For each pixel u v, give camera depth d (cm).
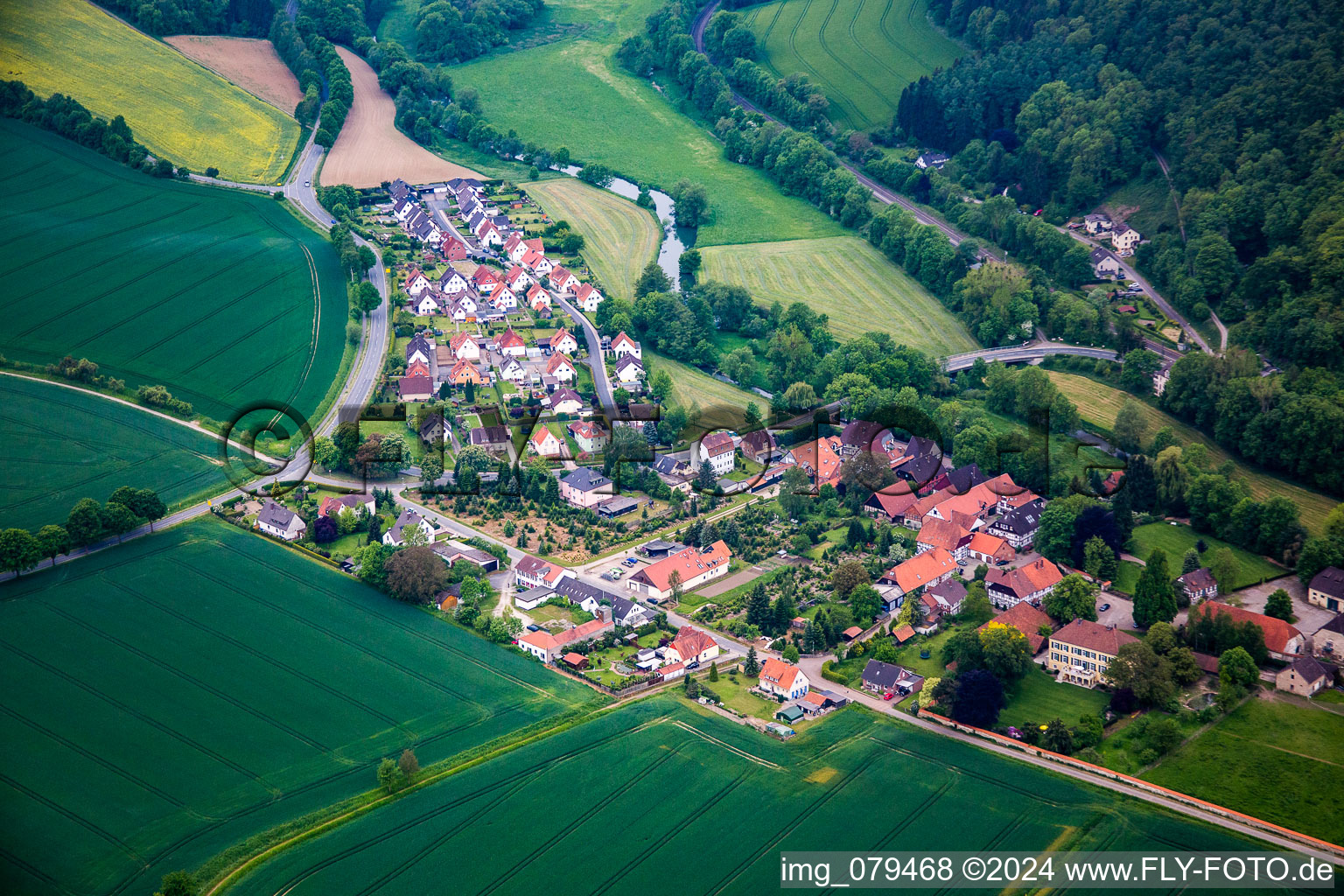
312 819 18225
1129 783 19225
